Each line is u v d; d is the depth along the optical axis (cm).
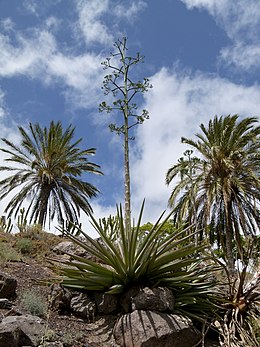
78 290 567
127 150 834
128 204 777
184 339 489
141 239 630
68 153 2233
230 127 1778
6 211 2120
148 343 468
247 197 1731
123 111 877
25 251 828
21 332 398
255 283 598
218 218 1783
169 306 521
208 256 588
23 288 578
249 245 688
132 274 548
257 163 1744
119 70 930
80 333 483
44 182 2212
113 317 532
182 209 1728
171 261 566
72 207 2219
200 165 1794
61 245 865
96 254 558
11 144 2142
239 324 539
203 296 579
